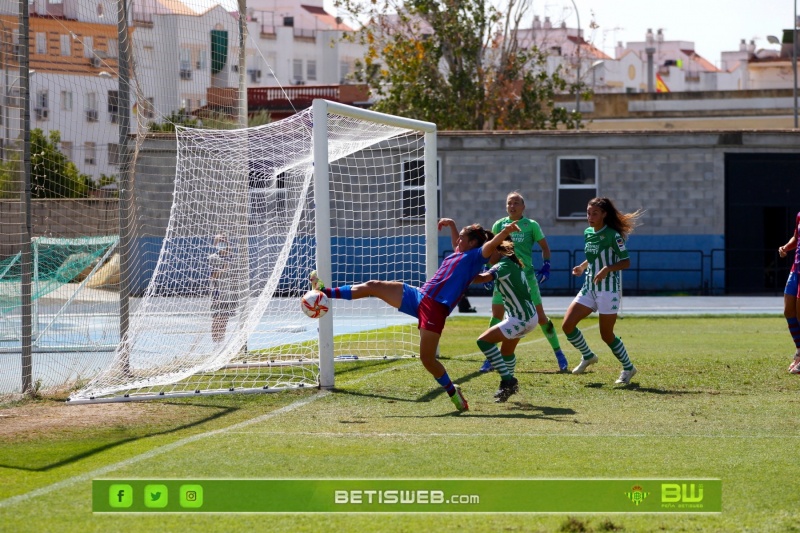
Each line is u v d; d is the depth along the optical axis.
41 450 9.28
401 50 49.22
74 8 14.86
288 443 9.45
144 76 15.40
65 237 18.42
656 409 11.45
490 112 50.84
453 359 16.77
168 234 15.40
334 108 13.96
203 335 15.20
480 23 49.75
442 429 10.17
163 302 15.16
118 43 14.54
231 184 16.11
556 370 15.22
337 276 32.97
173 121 15.95
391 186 33.66
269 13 122.88
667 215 36.94
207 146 15.52
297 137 15.67
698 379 14.01
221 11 16.61
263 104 61.06
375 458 8.75
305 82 120.62
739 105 61.31
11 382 14.16
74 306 22.64
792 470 8.31
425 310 11.23
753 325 24.52
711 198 36.84
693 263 37.03
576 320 13.88
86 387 12.92
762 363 15.91
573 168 36.94
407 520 7.00
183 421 10.90
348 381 14.05
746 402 11.95
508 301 12.12
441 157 36.84
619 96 62.28
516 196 15.29
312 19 124.88
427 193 17.23
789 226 37.84
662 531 6.69
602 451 9.04
